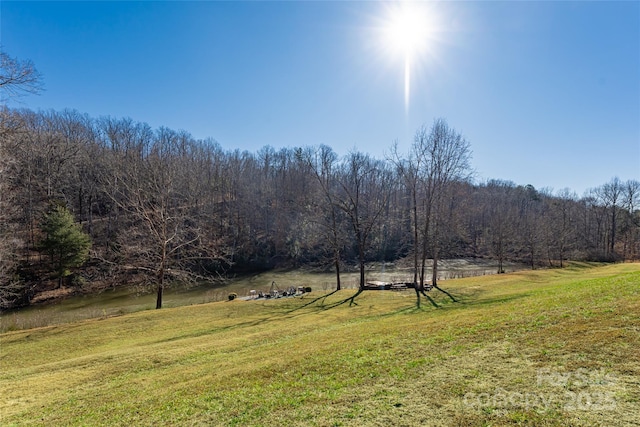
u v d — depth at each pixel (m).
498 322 9.46
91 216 43.53
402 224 50.03
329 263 39.12
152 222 27.42
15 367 12.56
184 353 11.97
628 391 4.83
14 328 20.02
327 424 5.08
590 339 6.84
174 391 7.73
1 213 23.92
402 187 52.16
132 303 29.77
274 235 50.53
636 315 7.74
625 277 16.03
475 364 6.58
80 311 26.56
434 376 6.30
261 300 24.44
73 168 45.12
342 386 6.51
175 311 21.19
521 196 79.06
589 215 70.69
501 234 41.72
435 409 5.10
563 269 40.47
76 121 55.59
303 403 5.96
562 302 10.73
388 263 47.44
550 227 52.53
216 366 9.63
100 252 34.34
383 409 5.31
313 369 7.80
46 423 7.02
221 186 54.62
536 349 6.85
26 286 30.05
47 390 9.39
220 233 48.88
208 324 17.86
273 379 7.52
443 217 31.30
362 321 15.80
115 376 10.18
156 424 6.02
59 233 30.77
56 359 13.44
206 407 6.44
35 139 41.50
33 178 40.47
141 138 56.25
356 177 32.53
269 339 13.17
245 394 6.83
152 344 14.39
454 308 16.39
